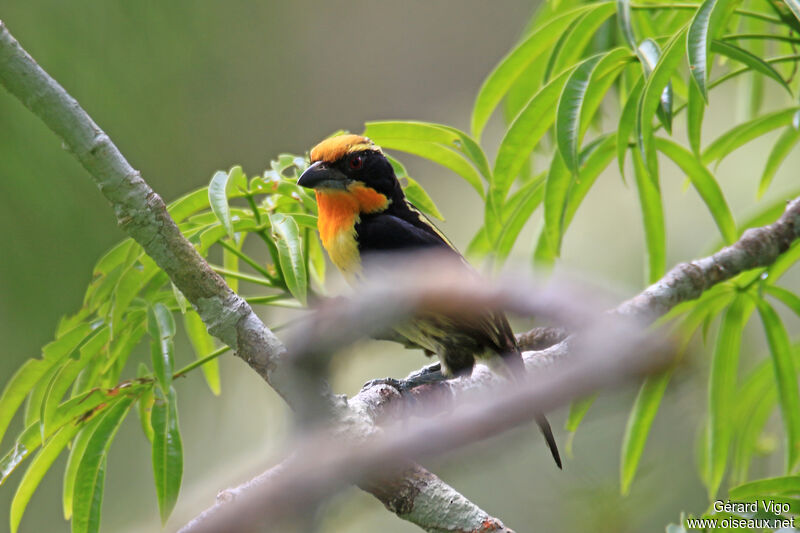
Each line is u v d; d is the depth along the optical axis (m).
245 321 5.30
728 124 13.82
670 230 12.36
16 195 7.72
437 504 5.40
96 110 8.86
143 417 6.56
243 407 9.70
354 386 10.07
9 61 5.11
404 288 2.67
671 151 8.39
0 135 7.70
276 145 12.59
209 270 5.36
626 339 2.29
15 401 6.54
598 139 8.16
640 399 7.88
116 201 5.24
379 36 16.80
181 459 6.21
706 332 8.33
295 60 14.85
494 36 17.05
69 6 8.70
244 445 9.37
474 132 8.79
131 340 6.79
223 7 11.39
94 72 8.82
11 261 7.64
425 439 2.50
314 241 8.02
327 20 16.16
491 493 8.70
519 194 8.77
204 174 9.79
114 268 6.85
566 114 6.95
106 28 8.88
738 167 12.87
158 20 9.30
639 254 11.72
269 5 13.43
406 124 7.54
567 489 8.69
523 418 2.37
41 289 7.72
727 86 14.06
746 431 9.05
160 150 9.34
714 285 7.74
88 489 6.26
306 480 2.66
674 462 9.09
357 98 16.30
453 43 17.09
